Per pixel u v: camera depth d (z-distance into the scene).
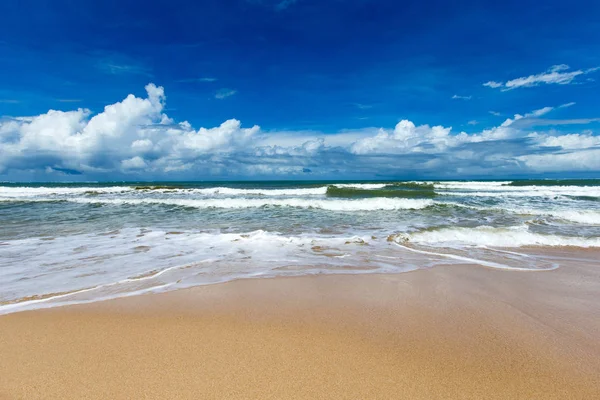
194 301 4.03
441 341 3.04
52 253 6.46
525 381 2.43
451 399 2.23
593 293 4.40
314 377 2.45
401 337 3.12
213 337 3.08
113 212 13.45
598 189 27.28
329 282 4.79
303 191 24.61
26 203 17.33
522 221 10.74
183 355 2.75
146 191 25.72
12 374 2.46
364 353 2.81
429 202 15.36
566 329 3.30
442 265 5.77
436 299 4.14
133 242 7.50
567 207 14.79
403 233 8.40
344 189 24.88
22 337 3.05
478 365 2.64
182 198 20.11
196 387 2.31
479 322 3.46
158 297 4.16
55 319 3.47
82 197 21.12
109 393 2.24
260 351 2.83
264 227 9.71
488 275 5.20
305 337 3.10
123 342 2.97
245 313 3.67
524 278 5.06
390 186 33.16
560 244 7.47
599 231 9.00
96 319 3.48
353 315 3.63
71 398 2.19
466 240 7.77
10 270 5.30
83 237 8.05
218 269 5.43
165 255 6.34
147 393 2.24
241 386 2.33
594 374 2.53
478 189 29.36
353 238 7.89
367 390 2.30
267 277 5.02
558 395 2.28
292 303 3.98
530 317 3.60
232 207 15.26
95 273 5.16
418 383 2.40
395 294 4.32
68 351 2.80
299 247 7.07
